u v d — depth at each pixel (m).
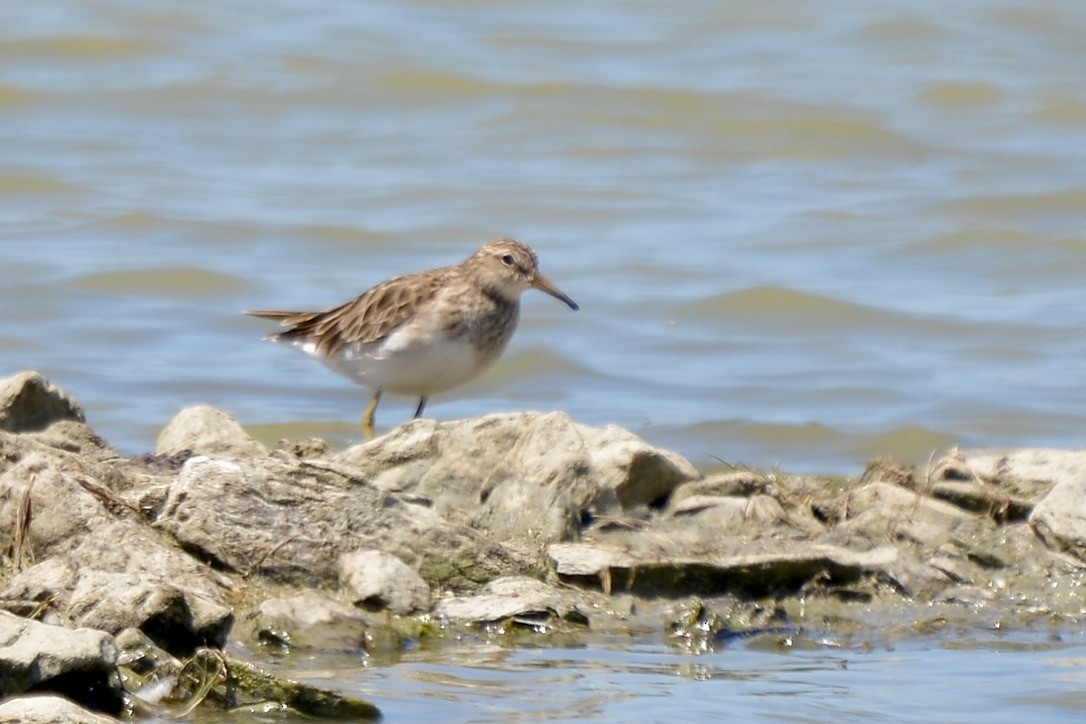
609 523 11.12
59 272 20.92
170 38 31.83
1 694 7.82
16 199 24.22
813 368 18.70
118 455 11.46
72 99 28.89
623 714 8.62
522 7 35.53
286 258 22.20
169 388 17.47
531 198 25.06
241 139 27.81
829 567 10.73
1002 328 20.05
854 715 8.80
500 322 14.22
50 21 32.09
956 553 11.30
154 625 8.71
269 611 9.44
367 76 30.25
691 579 10.46
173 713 8.19
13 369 17.91
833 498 12.16
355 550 10.08
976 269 22.48
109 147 26.86
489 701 8.70
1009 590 10.96
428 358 13.91
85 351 18.61
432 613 9.84
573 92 29.98
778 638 10.08
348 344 14.21
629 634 9.94
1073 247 22.97
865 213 24.70
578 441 11.41
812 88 30.72
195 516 10.00
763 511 11.56
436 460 11.30
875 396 17.73
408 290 14.02
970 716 8.85
